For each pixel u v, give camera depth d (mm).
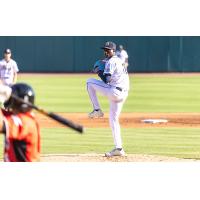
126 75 32312
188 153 34438
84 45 117938
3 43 115500
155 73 117875
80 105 65438
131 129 45656
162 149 35969
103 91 32750
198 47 117562
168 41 117688
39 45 117375
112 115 32688
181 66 118250
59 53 118250
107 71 31734
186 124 48969
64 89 86188
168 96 77750
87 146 37188
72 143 38375
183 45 117688
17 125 16109
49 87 89000
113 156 32750
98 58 117500
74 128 16469
